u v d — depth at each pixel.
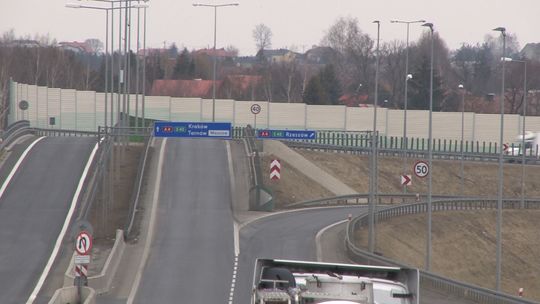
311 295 66.25
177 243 175.62
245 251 171.00
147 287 137.62
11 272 149.50
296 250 174.50
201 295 132.62
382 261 151.88
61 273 149.62
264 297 64.88
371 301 66.69
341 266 70.88
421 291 141.50
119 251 160.25
